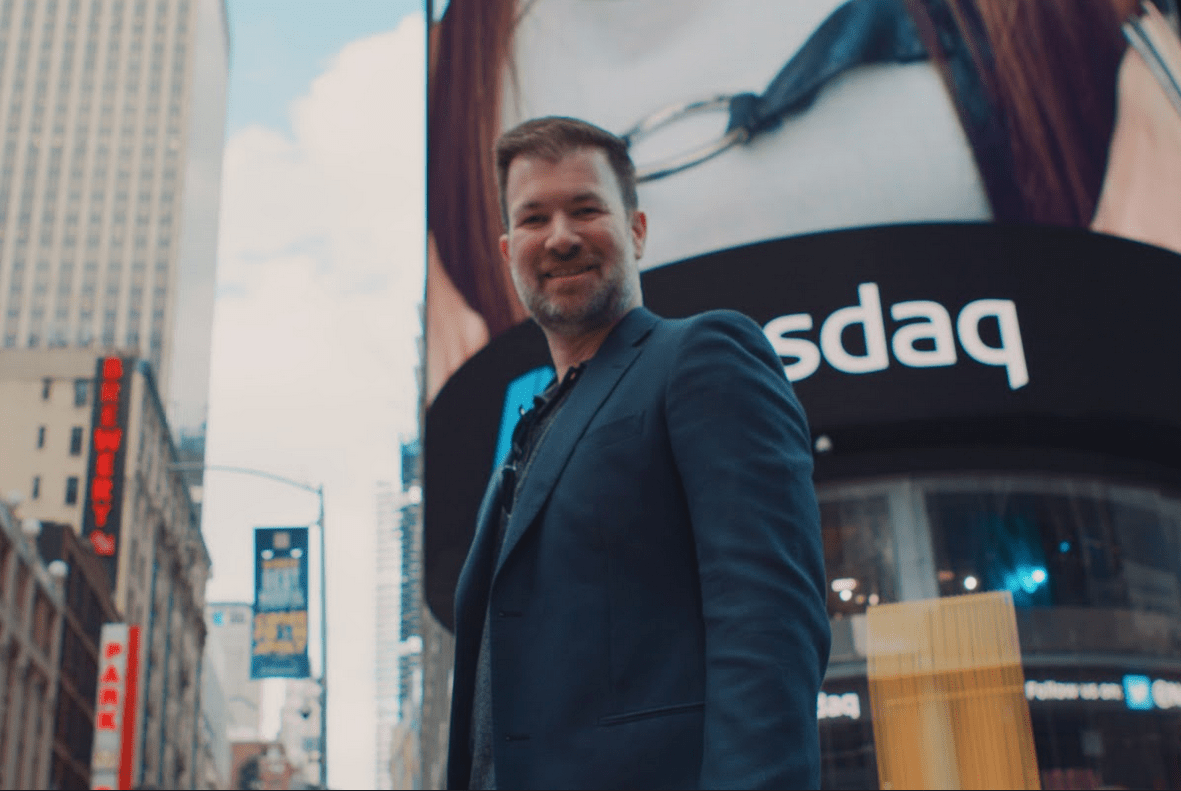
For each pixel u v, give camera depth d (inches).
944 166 585.9
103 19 6505.9
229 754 6683.1
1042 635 545.6
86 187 6122.1
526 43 700.7
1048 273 569.0
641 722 65.0
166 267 6033.5
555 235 84.3
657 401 73.8
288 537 1212.5
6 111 6215.6
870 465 575.2
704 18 646.5
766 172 600.7
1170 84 636.1
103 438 3115.2
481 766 74.0
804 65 617.6
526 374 634.8
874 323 559.8
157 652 3639.3
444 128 756.6
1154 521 585.9
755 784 56.9
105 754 1898.4
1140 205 596.4
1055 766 524.1
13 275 5895.7
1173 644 562.3
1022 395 547.5
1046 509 570.3
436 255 735.1
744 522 65.7
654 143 631.2
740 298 579.8
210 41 7308.1
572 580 69.9
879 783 534.0
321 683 1213.7
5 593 1989.4
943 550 560.1
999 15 615.5
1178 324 580.1
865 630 556.7
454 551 661.9
